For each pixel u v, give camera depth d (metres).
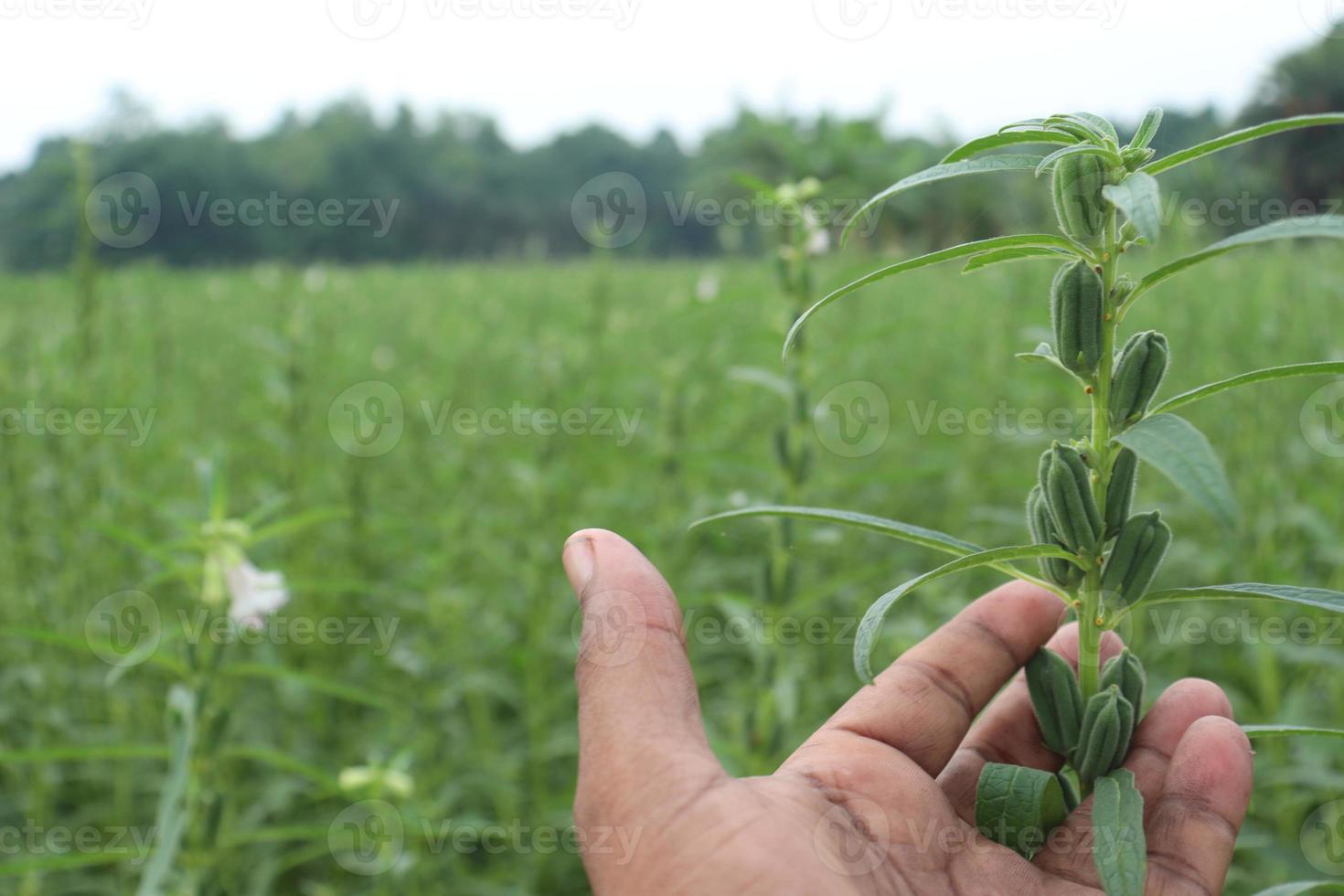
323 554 4.89
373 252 19.91
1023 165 1.08
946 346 7.64
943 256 1.09
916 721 1.51
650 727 1.28
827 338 5.94
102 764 3.67
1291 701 3.00
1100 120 1.17
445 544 4.28
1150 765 1.42
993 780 1.30
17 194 10.27
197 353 7.79
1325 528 3.58
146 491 4.84
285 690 3.92
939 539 1.19
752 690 3.61
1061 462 1.18
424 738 3.49
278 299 6.07
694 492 4.74
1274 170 8.42
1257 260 6.65
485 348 8.43
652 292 10.57
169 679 4.27
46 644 3.54
